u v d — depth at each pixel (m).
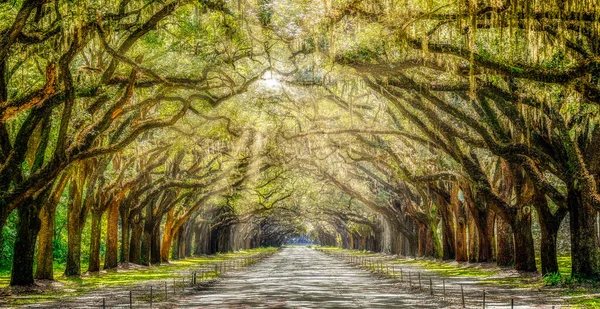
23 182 24.61
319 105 43.94
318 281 37.34
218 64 29.56
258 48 32.84
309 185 80.06
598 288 25.69
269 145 47.97
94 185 38.78
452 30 24.41
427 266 53.22
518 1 17.67
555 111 26.86
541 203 30.12
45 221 32.47
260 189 77.56
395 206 75.69
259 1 26.22
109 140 35.50
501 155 29.05
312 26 24.08
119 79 28.16
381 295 26.92
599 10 17.47
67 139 29.48
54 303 23.88
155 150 42.59
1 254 51.41
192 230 92.31
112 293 28.31
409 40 21.28
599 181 26.00
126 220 52.12
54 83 21.97
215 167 61.22
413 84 29.30
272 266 60.84
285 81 35.97
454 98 37.12
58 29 21.97
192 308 21.94
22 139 25.05
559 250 73.25
